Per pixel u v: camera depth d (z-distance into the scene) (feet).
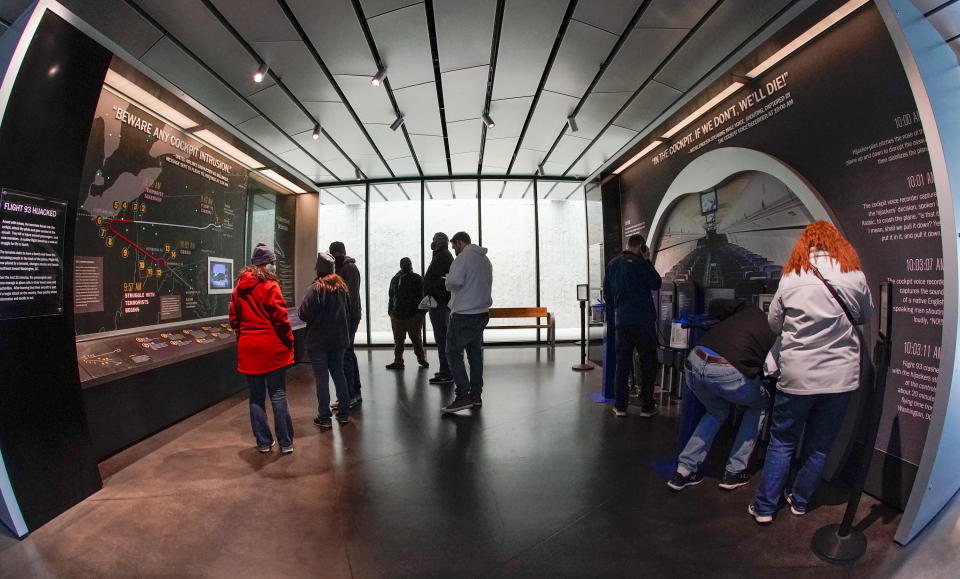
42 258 7.66
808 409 6.91
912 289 7.29
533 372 19.69
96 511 7.82
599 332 20.58
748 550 6.50
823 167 8.85
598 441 11.05
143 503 8.09
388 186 27.99
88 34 8.14
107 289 10.75
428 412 13.70
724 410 8.38
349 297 14.34
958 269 6.23
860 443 8.23
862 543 6.48
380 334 30.27
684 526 7.19
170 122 12.95
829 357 6.66
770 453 7.27
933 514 6.86
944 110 6.64
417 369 20.77
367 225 27.89
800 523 7.21
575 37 12.07
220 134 13.97
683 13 10.97
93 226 10.36
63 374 8.02
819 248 6.91
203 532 7.14
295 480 9.00
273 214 20.90
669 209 15.11
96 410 9.95
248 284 10.14
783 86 9.85
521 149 21.72
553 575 5.98
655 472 9.26
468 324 13.46
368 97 15.48
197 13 10.55
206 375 14.28
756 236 11.03
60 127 7.84
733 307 8.46
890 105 7.54
